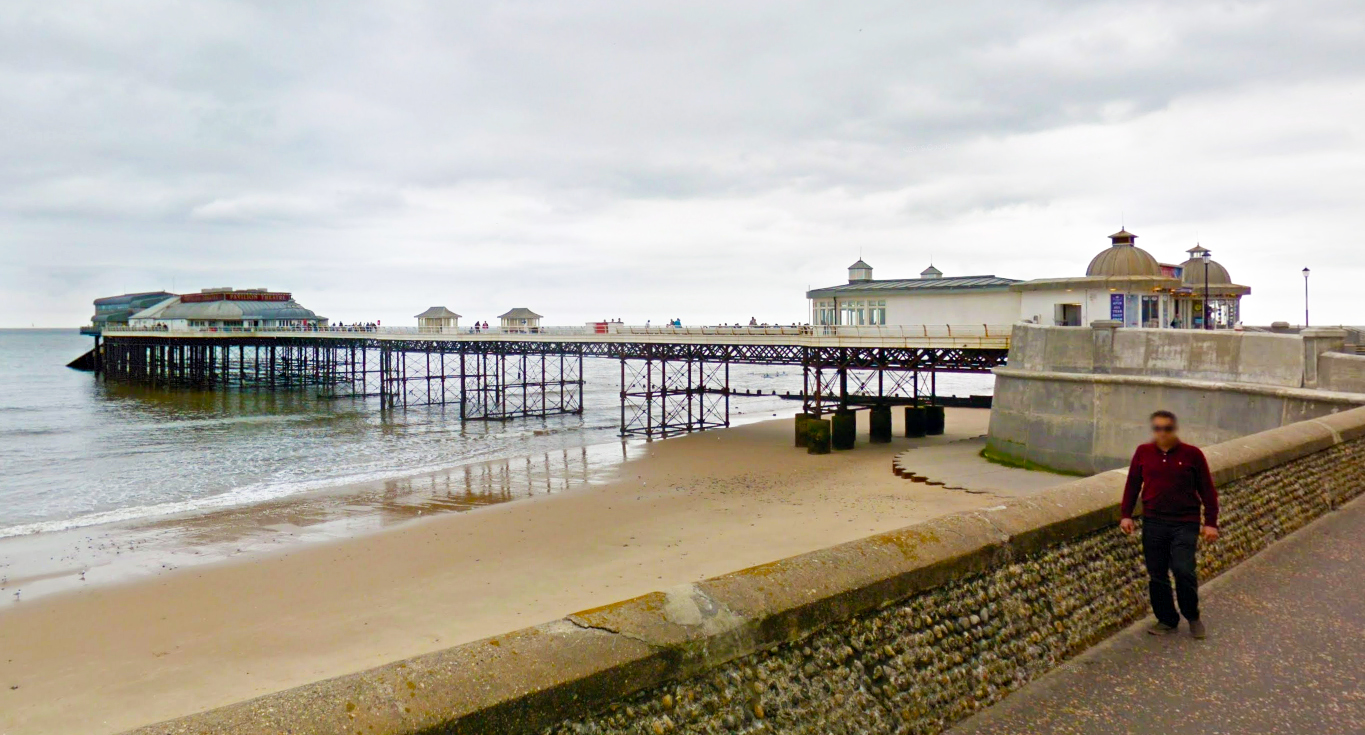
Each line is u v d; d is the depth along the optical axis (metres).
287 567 20.38
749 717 4.34
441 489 30.78
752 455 36.47
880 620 5.20
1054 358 25.91
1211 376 21.69
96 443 46.84
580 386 59.88
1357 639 6.87
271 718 3.10
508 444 44.78
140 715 12.72
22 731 12.29
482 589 18.05
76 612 17.41
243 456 41.50
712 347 46.25
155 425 55.84
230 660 14.69
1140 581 7.72
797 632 4.62
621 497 27.55
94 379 111.44
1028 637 6.30
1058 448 25.58
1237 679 6.14
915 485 26.25
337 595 18.06
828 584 4.86
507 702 3.42
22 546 23.28
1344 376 18.31
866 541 5.52
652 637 3.98
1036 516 6.65
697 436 44.09
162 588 18.94
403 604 17.28
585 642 3.81
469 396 77.19
